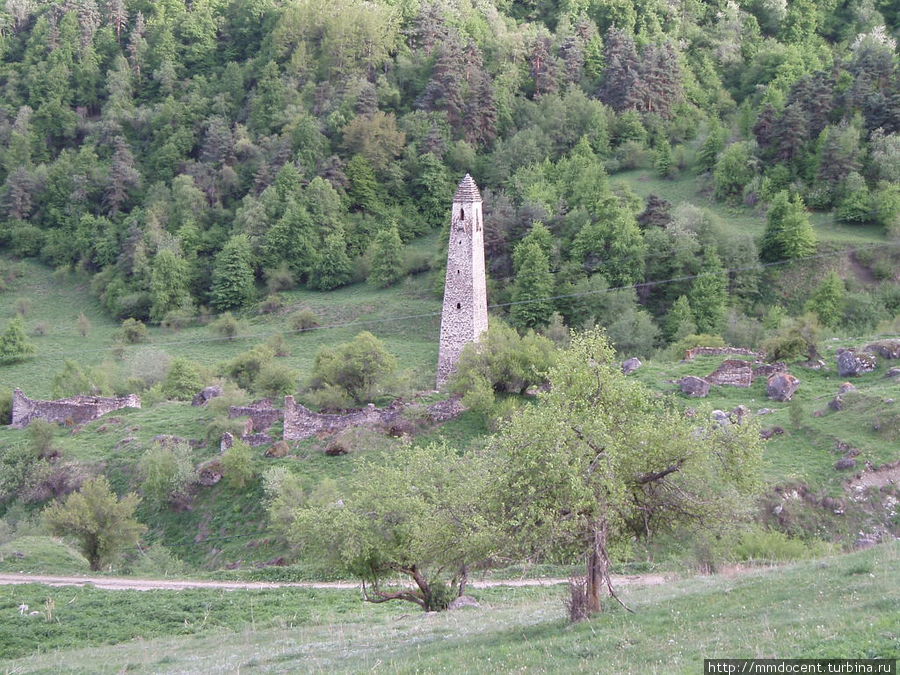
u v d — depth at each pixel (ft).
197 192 652.89
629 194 543.39
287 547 254.47
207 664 144.97
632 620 122.93
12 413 379.96
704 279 456.04
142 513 290.15
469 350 313.73
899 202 491.31
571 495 123.13
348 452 290.15
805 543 215.51
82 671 148.87
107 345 532.73
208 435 313.73
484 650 121.49
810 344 316.60
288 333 506.48
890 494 236.02
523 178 591.37
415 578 172.04
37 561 244.63
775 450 255.70
